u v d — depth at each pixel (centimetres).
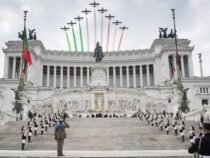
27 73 8544
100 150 2136
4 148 2266
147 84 9256
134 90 6556
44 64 9344
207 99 7231
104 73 6744
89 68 9531
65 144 2342
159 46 9350
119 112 6134
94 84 6619
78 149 2191
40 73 9144
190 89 7375
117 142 2417
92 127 3200
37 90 7331
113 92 6444
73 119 3944
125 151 2011
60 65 9450
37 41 9300
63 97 6425
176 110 4828
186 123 3356
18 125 3325
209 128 724
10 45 9219
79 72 9800
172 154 1691
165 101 6581
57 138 1620
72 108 6331
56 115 4494
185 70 9062
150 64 9450
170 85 7400
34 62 8906
